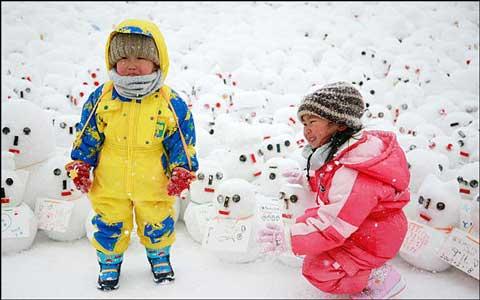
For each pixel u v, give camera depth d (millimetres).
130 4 10062
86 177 2512
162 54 2455
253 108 4633
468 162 3973
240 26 7758
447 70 6059
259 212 3045
